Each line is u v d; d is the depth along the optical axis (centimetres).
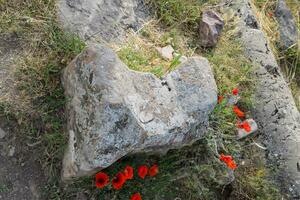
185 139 122
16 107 117
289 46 181
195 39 154
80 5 132
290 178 151
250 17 167
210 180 140
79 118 111
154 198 128
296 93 181
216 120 141
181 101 120
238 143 147
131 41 140
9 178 115
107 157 107
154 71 131
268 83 160
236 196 148
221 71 151
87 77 110
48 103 120
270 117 156
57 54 123
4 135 116
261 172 150
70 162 111
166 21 150
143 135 110
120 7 141
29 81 119
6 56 120
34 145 118
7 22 122
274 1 186
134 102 110
